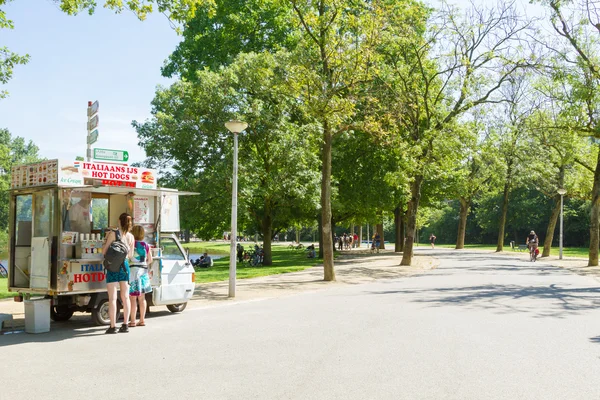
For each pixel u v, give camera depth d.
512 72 29.52
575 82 27.14
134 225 11.58
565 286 19.03
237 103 29.52
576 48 27.95
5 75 19.86
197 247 77.56
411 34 26.92
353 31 22.61
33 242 10.77
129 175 11.79
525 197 84.44
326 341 8.86
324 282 20.83
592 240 31.89
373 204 36.94
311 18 20.48
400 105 25.70
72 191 10.68
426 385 6.23
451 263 34.44
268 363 7.33
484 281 21.12
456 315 11.80
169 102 31.34
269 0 33.75
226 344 8.67
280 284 20.12
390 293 16.69
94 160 11.41
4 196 79.44
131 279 10.50
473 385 6.24
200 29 36.56
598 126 28.11
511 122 44.06
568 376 6.66
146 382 6.41
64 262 10.31
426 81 28.73
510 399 5.71
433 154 27.80
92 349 8.43
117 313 11.50
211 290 17.98
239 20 34.69
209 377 6.62
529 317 11.55
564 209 77.38
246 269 30.44
